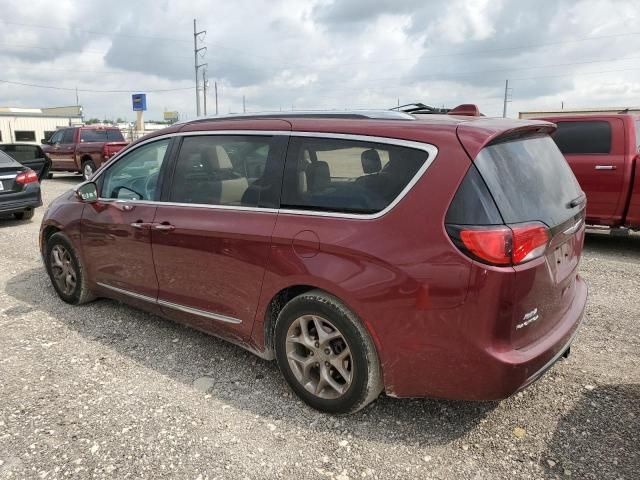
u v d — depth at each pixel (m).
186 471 2.60
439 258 2.53
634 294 5.14
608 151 6.85
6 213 9.41
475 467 2.61
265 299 3.17
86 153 17.41
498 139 2.74
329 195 2.94
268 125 3.32
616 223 6.93
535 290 2.60
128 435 2.88
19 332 4.28
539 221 2.65
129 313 4.68
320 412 3.08
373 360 2.79
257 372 3.59
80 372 3.60
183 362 3.74
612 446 2.74
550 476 2.53
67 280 4.83
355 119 3.04
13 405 3.18
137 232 3.93
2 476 2.56
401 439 2.84
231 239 3.28
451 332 2.54
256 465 2.64
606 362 3.67
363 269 2.71
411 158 2.71
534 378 2.64
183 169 3.73
